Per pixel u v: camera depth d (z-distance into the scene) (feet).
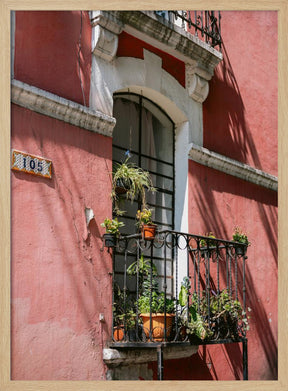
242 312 23.91
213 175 27.30
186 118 25.94
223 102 28.94
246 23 31.94
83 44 21.18
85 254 19.95
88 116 20.66
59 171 19.48
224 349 26.27
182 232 23.29
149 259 23.75
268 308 30.12
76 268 19.56
